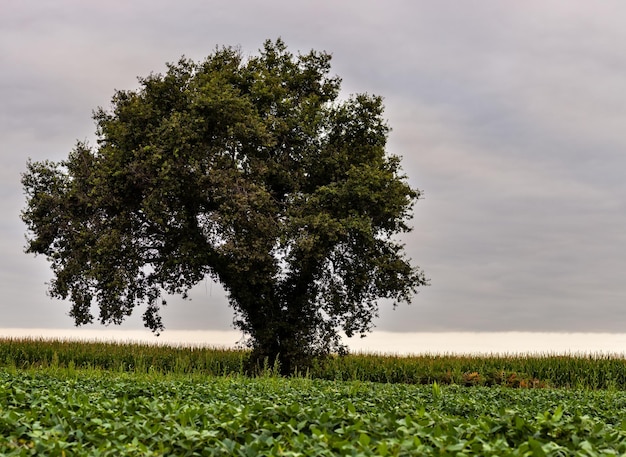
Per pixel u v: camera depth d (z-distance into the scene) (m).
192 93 29.34
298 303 31.48
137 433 7.83
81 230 29.62
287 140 32.22
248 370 30.91
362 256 31.59
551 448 6.71
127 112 29.81
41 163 31.14
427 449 6.56
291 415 8.77
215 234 29.06
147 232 30.52
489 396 16.81
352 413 8.72
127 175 28.53
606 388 30.78
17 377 16.95
